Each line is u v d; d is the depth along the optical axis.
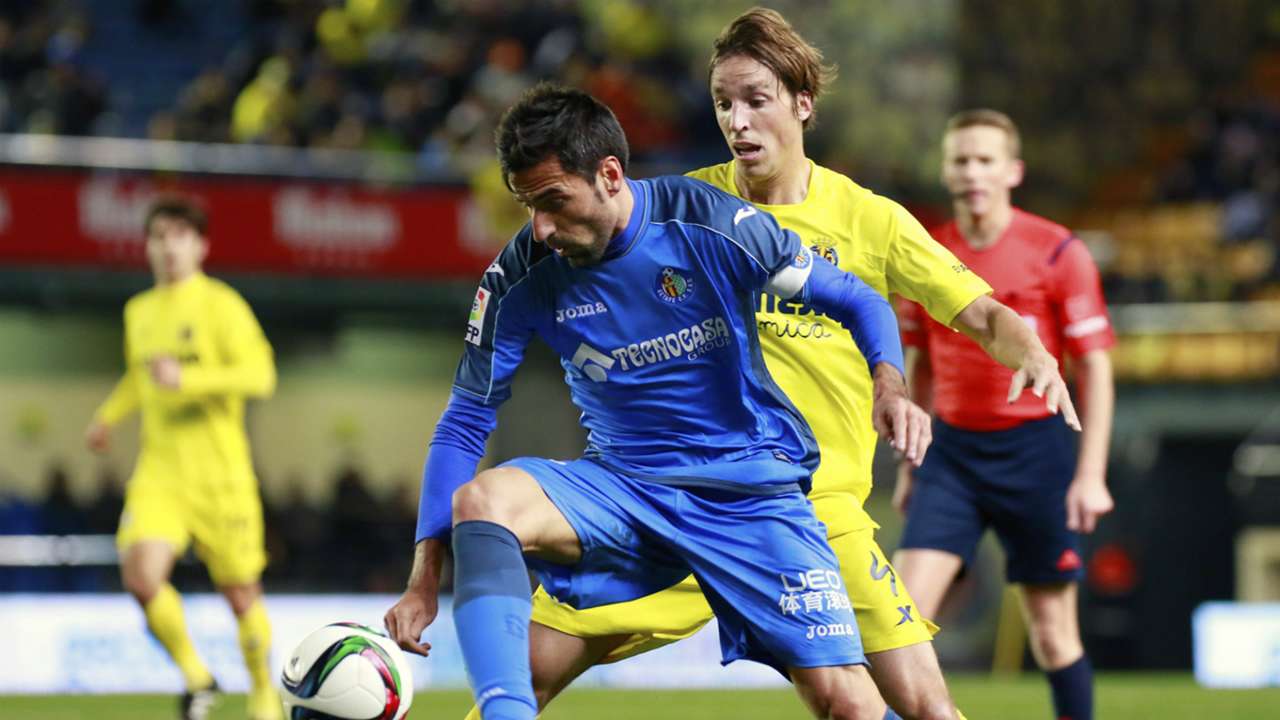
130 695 45.62
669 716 37.03
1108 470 69.88
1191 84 94.38
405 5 72.75
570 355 15.37
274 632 51.50
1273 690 47.34
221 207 59.06
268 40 68.56
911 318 23.62
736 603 15.09
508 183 14.23
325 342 69.38
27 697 44.34
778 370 17.06
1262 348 69.50
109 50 73.94
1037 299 23.48
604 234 14.57
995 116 23.69
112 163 57.94
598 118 14.17
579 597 15.27
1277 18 96.69
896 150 75.44
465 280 62.09
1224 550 69.81
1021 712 37.03
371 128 67.12
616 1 75.69
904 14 76.62
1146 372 70.62
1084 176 91.31
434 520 15.05
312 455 69.25
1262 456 71.75
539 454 70.69
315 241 60.19
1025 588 23.78
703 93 75.69
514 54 71.81
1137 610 68.19
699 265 14.84
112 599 49.66
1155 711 38.25
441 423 15.45
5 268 56.75
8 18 68.06
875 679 16.77
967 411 23.20
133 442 67.50
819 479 16.91
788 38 17.00
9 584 57.84
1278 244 78.69
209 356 31.83
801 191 17.41
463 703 40.50
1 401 65.75
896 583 16.92
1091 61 92.62
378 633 15.09
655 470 15.27
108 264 57.62
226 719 35.25
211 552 31.47
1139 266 78.69
